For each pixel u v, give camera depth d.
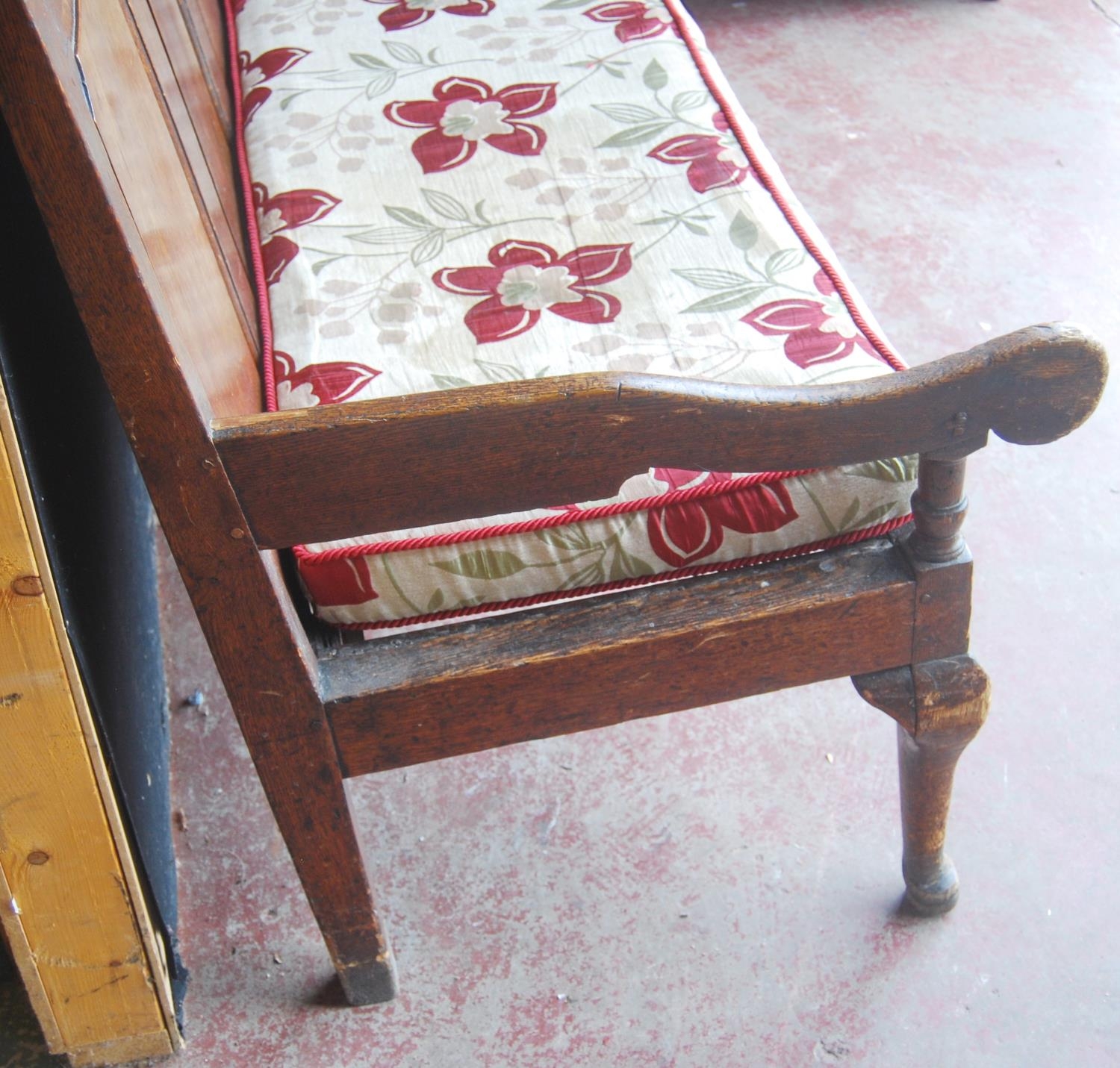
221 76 1.75
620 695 1.16
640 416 0.99
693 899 1.48
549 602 1.16
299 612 1.17
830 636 1.16
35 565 1.05
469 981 1.42
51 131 0.79
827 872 1.49
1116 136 2.60
